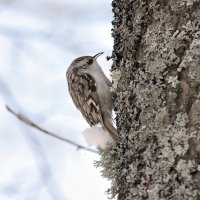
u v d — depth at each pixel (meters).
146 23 4.77
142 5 4.81
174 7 4.52
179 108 4.20
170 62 4.36
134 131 4.48
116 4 5.23
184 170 3.95
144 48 4.69
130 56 4.88
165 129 4.18
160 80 4.38
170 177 3.99
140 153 4.33
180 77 4.28
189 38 4.34
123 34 5.04
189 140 4.03
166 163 4.06
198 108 4.07
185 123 4.10
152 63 4.47
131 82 4.71
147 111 4.38
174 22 4.48
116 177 4.67
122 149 4.62
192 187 3.88
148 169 4.18
